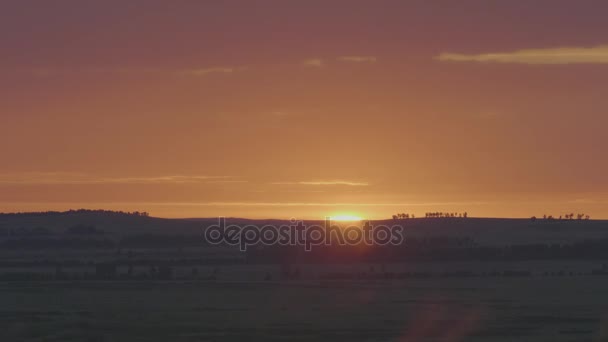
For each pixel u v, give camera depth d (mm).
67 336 64875
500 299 94562
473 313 80625
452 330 68312
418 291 104188
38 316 77375
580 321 74562
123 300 93562
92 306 87188
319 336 65000
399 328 70000
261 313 80688
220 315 78688
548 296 97750
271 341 62562
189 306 87188
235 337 64188
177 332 67000
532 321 74688
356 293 100438
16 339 63969
